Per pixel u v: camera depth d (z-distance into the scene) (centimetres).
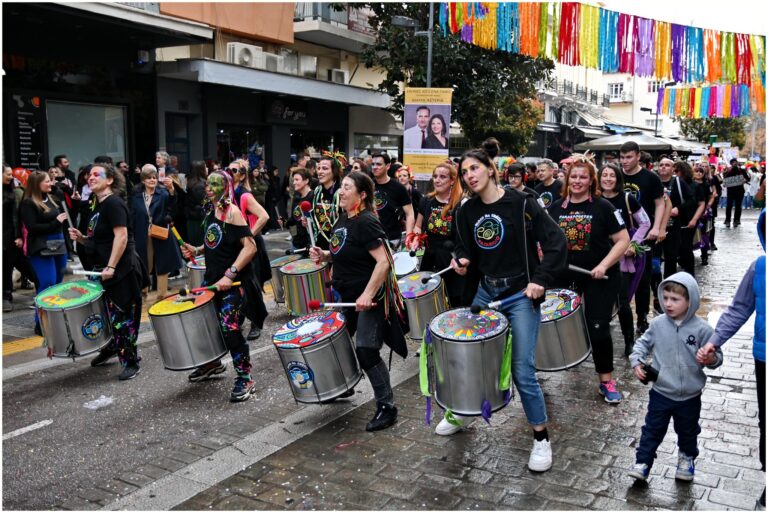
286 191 1966
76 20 1321
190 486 402
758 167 2884
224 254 559
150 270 938
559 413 505
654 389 388
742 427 474
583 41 831
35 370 648
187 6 1628
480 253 420
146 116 1664
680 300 376
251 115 2031
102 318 603
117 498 394
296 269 725
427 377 417
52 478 422
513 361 404
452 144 2844
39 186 814
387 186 728
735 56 893
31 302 939
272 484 402
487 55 1766
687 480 390
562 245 397
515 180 723
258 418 516
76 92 1480
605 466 414
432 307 603
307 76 2259
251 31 1872
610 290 526
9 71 1345
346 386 481
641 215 624
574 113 3481
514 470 412
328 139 2450
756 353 358
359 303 470
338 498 382
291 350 462
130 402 558
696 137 4259
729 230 1989
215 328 557
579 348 486
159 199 923
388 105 2420
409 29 1752
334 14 2194
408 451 443
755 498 371
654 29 859
